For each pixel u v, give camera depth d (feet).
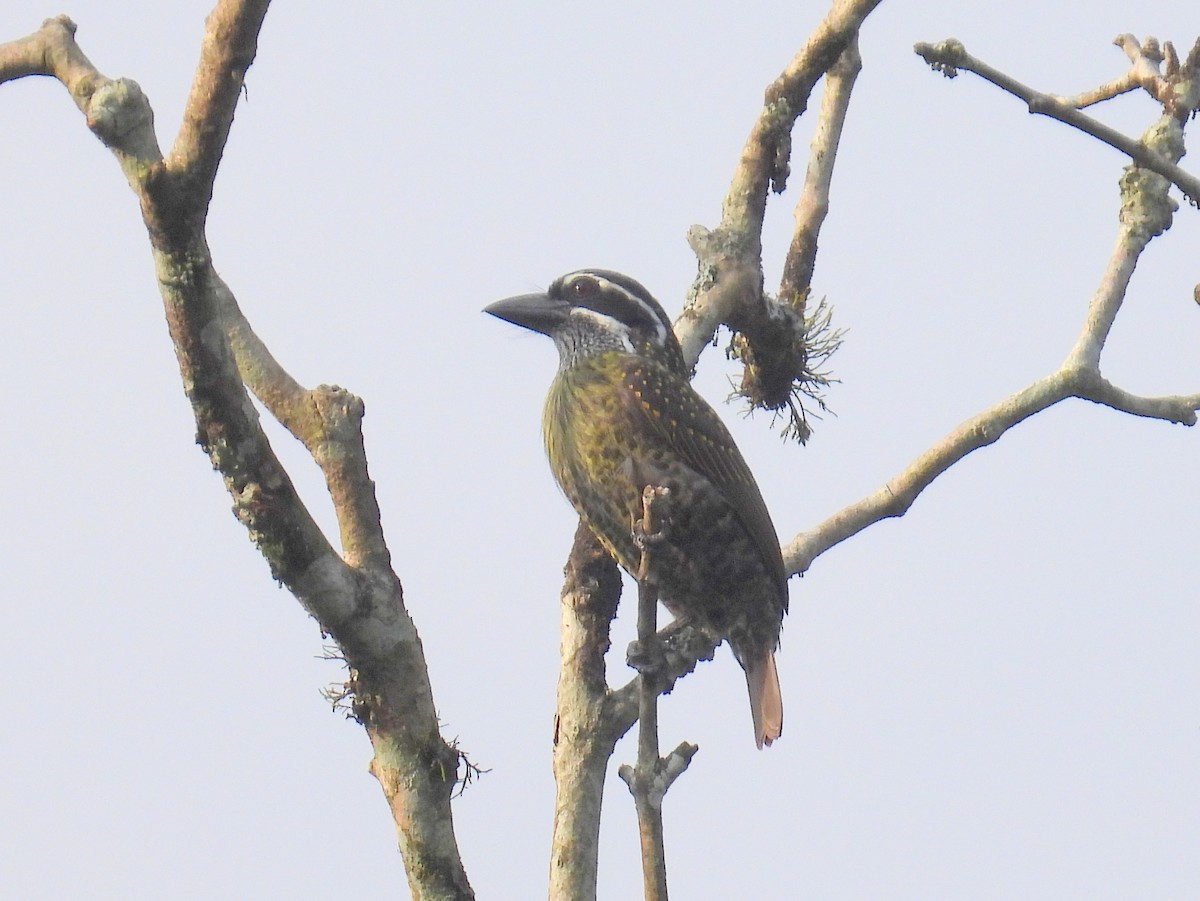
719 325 43.32
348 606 27.94
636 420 38.81
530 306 41.16
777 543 40.19
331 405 28.84
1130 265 41.78
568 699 36.58
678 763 28.94
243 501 26.94
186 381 26.17
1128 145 37.99
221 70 23.66
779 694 40.47
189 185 24.43
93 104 23.93
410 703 28.86
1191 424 41.96
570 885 34.55
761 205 43.78
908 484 40.68
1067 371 40.40
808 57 42.88
